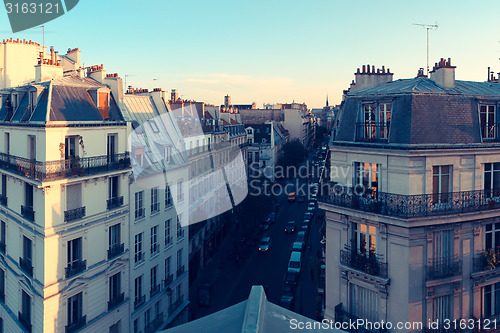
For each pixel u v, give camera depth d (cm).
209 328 828
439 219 1931
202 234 4884
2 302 3108
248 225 5862
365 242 2120
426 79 2325
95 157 2786
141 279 3256
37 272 2555
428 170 1955
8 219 2958
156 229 3484
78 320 2633
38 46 4044
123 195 3023
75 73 3403
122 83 3528
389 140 2036
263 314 836
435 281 1956
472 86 2350
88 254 2738
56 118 2630
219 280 4694
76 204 2678
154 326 3369
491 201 2069
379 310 2045
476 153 2042
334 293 2261
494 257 2066
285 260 5278
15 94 3014
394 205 1955
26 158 2717
